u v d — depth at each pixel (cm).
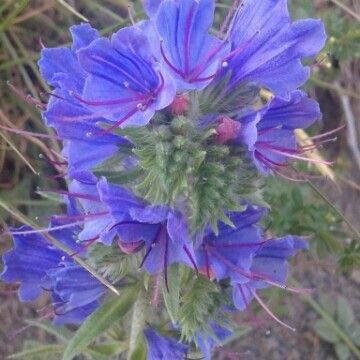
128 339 11
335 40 16
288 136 9
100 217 9
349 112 18
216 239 9
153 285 10
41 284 10
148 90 8
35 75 16
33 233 10
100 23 16
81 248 10
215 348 13
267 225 11
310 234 15
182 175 8
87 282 10
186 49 8
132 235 8
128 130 8
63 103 8
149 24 8
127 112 8
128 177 9
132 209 8
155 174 8
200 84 8
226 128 8
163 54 7
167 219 8
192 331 10
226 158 8
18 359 15
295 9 16
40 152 15
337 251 15
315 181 18
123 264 9
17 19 15
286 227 14
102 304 10
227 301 10
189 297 9
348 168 18
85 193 9
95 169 9
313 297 17
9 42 15
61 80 9
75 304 10
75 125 9
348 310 17
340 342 17
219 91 8
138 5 16
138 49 8
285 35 8
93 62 8
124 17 16
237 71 8
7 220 15
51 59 9
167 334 11
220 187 8
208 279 9
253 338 17
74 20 16
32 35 16
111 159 9
